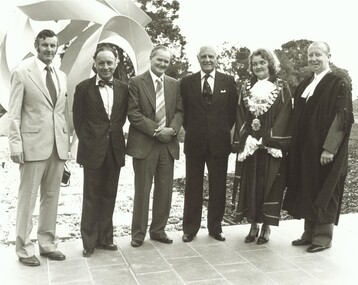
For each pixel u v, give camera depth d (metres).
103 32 7.11
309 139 4.25
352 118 4.12
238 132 4.50
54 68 4.05
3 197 7.75
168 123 4.50
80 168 11.10
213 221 4.68
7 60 7.53
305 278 3.67
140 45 7.43
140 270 3.85
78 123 4.24
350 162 12.31
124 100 4.32
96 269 3.87
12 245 5.09
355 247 4.43
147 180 4.45
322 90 4.23
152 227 4.65
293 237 4.76
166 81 4.53
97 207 4.28
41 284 3.56
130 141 4.45
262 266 3.93
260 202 4.46
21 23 7.66
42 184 4.09
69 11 6.72
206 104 4.48
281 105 4.36
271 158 4.40
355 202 7.59
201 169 4.62
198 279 3.65
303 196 4.30
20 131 3.84
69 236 5.37
